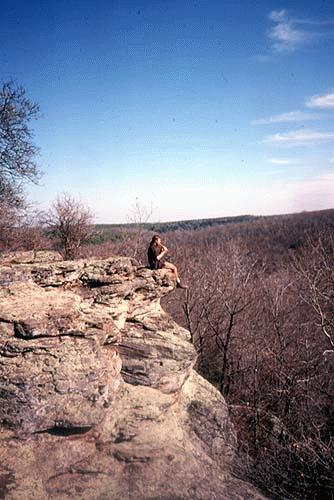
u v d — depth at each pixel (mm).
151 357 8367
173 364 8484
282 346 13258
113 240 25312
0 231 18000
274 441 9297
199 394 9844
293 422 10422
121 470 6355
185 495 6309
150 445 6887
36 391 6156
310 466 8266
